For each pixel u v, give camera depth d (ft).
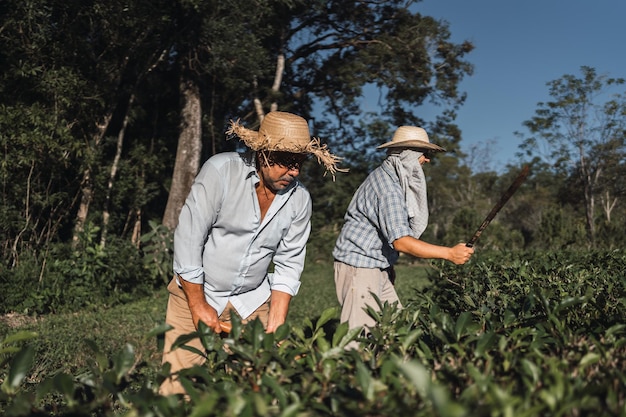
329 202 82.48
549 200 178.50
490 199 199.21
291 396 5.60
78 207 48.11
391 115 84.12
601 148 146.00
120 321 32.01
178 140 59.62
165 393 10.36
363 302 13.43
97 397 5.82
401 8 78.02
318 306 39.34
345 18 77.36
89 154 43.83
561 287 12.82
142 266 45.37
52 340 23.93
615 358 6.40
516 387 5.59
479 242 43.09
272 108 70.59
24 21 40.37
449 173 198.59
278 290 11.53
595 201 174.70
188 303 10.78
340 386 5.74
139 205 52.24
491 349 6.67
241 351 6.31
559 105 146.41
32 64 41.19
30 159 39.42
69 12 43.86
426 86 80.02
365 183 13.83
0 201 39.29
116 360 6.12
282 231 11.25
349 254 13.64
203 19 53.06
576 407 4.85
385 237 13.12
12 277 35.88
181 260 10.57
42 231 42.60
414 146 13.44
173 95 61.05
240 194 10.59
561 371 5.75
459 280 17.12
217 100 66.95
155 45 51.16
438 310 7.61
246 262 11.14
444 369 5.99
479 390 5.10
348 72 75.77
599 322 8.92
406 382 5.65
